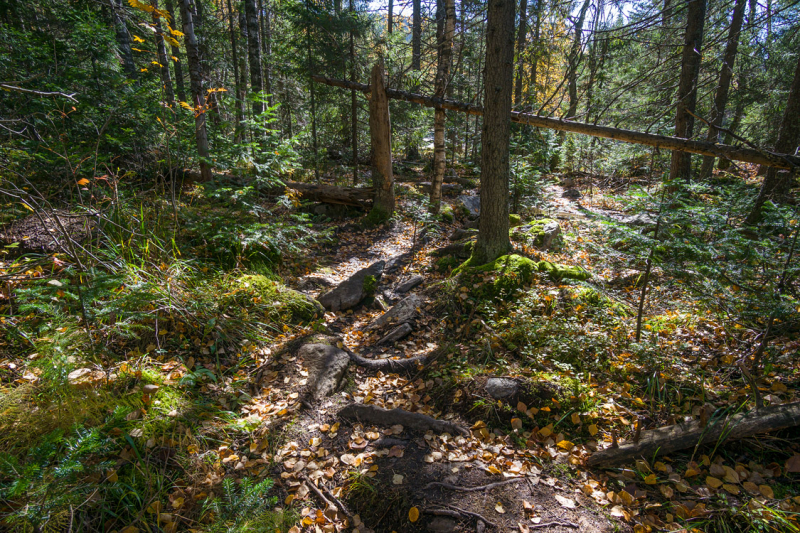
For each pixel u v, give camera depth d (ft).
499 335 13.85
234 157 21.56
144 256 14.71
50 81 19.36
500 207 17.99
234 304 14.74
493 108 16.84
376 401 11.93
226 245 17.80
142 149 23.22
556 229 23.61
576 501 8.38
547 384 11.22
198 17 43.60
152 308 12.91
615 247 16.96
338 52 31.58
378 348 14.53
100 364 10.63
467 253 20.53
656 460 9.18
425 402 11.76
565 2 23.77
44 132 19.74
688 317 13.87
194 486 8.67
